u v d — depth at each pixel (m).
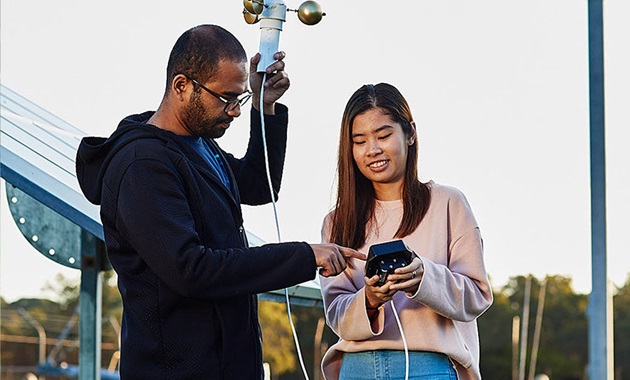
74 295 73.62
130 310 4.02
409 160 4.36
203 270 3.82
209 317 3.99
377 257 3.96
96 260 6.61
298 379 63.81
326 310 4.39
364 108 4.27
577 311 79.88
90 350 6.56
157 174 3.90
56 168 5.69
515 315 78.25
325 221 4.55
